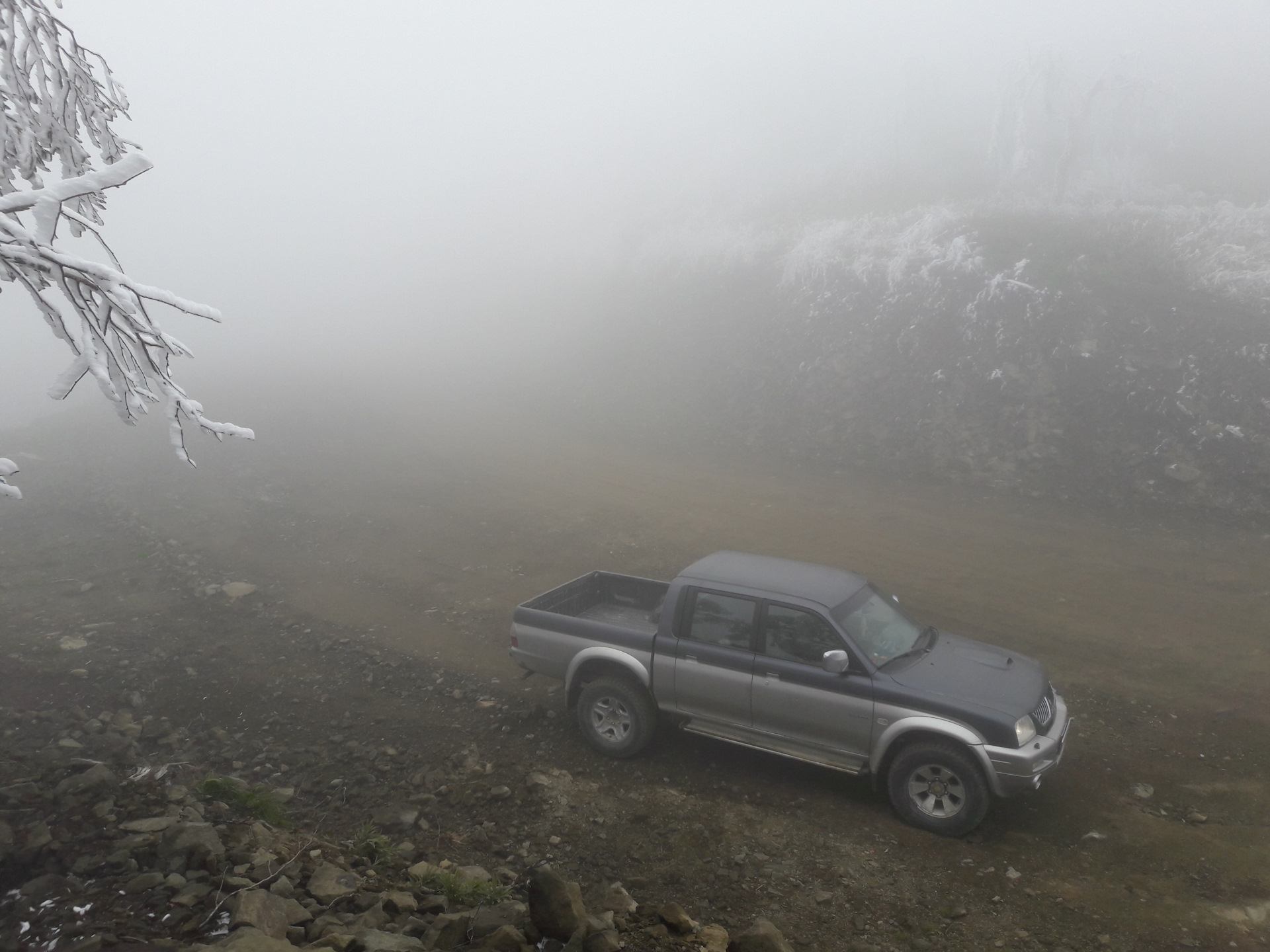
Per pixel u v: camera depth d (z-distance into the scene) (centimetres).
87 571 1210
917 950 448
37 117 519
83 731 693
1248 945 449
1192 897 495
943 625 978
